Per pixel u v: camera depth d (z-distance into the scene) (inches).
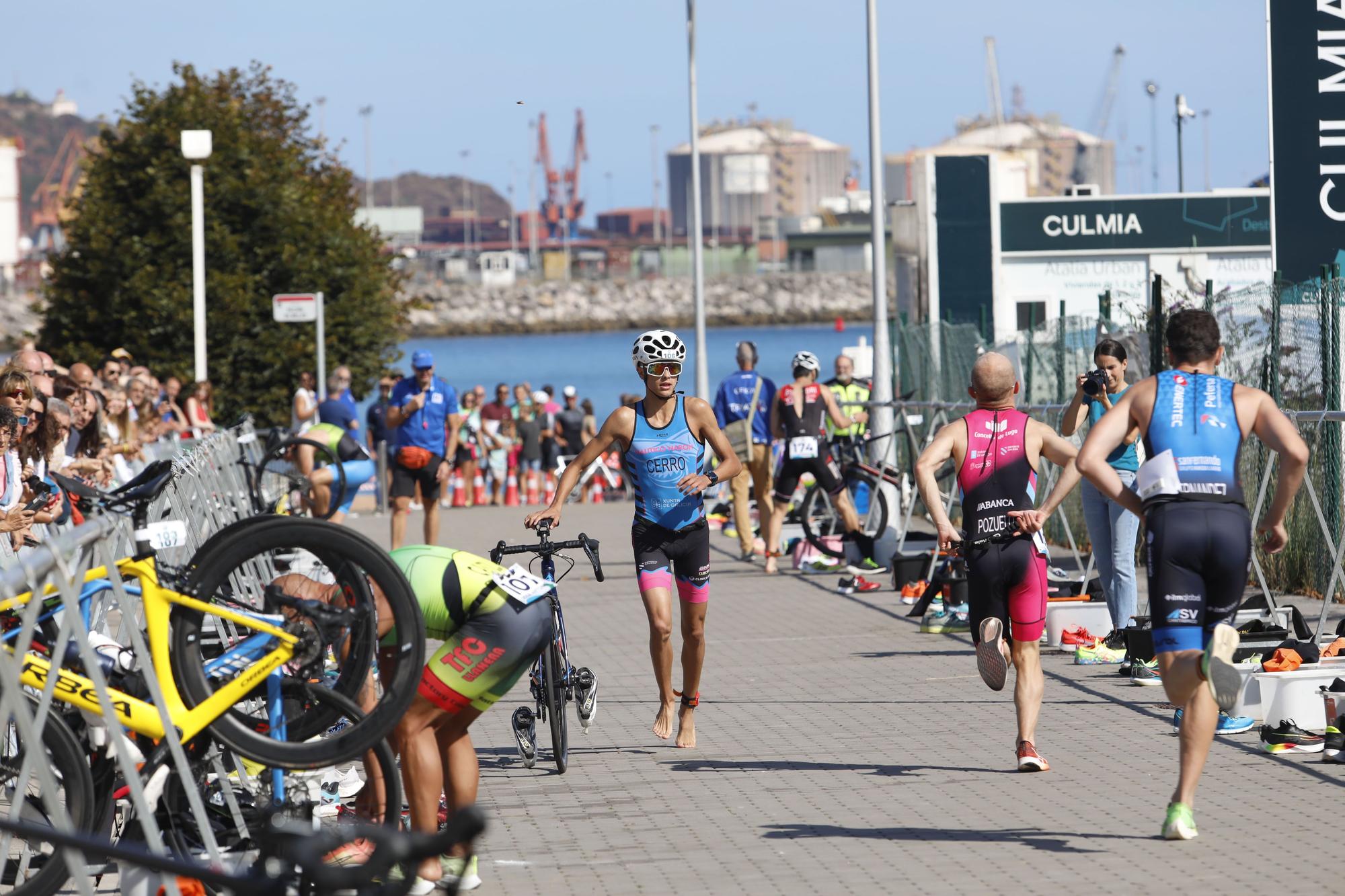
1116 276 2336.4
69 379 904.3
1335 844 481.4
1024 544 593.9
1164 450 494.3
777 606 1109.1
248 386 2496.3
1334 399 981.2
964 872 465.4
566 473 677.9
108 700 374.9
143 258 2453.2
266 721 442.9
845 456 1393.9
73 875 358.0
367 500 2123.5
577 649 955.3
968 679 805.2
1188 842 489.7
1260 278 2326.5
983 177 2332.7
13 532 634.2
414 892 453.4
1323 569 996.6
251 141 2517.2
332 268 2561.5
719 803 569.3
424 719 461.1
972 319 2343.8
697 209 2204.7
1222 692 464.1
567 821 550.3
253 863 410.3
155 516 713.0
